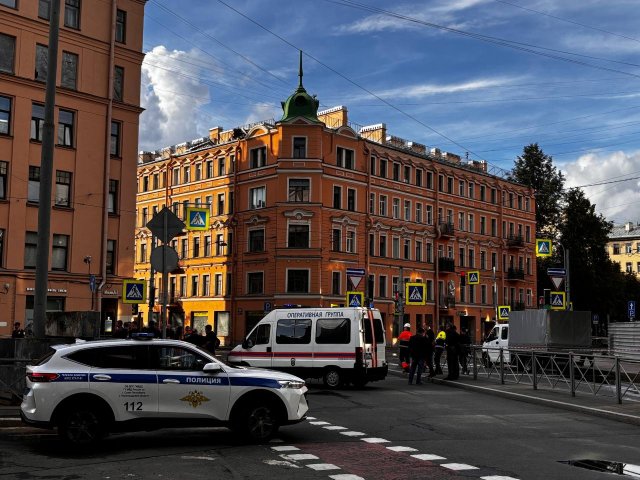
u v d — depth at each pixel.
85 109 37.19
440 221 64.81
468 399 18.42
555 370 19.52
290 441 11.36
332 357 21.50
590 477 8.76
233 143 58.69
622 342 24.41
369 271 56.78
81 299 36.16
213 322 59.09
